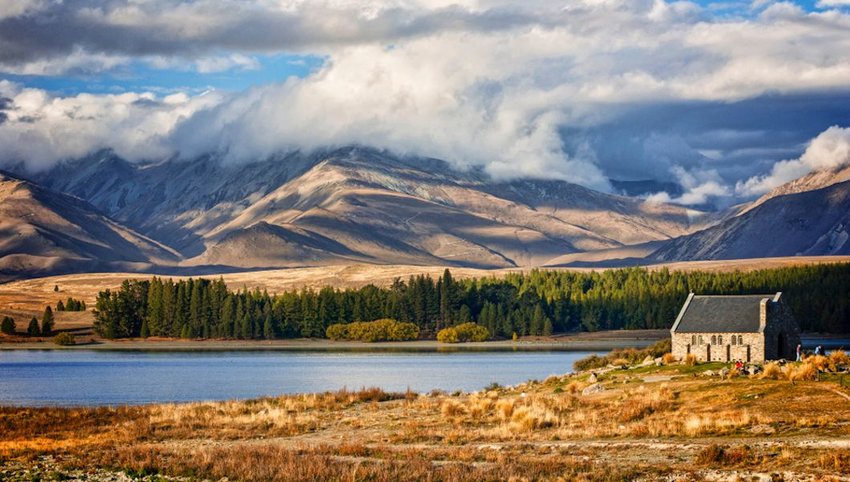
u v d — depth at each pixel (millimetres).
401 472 77688
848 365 122188
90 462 87500
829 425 87562
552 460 80750
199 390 183250
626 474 74500
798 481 69938
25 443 99000
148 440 101500
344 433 103375
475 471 76938
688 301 157000
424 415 114250
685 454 81500
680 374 128500
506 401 114000
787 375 112500
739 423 90938
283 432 105500
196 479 80125
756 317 147625
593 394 119812
